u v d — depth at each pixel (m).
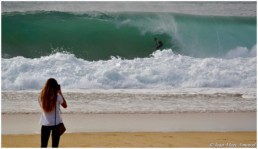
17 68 62.75
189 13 89.62
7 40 83.00
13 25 84.12
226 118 43.91
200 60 70.00
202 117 44.09
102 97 53.25
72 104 48.69
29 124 39.94
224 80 65.06
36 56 81.88
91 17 87.06
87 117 42.97
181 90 60.00
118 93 56.31
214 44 86.81
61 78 61.59
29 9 86.19
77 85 60.72
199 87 63.50
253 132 38.69
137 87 62.22
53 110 28.33
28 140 34.28
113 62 67.31
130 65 66.81
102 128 38.84
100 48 85.31
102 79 62.25
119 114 44.59
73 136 35.75
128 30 86.25
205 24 88.25
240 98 54.75
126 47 84.81
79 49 84.12
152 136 36.22
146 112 45.78
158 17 88.06
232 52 85.00
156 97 54.16
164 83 64.00
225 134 37.66
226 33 87.88
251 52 85.38
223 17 89.75
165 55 72.19
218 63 69.62
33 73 62.41
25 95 53.50
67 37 85.06
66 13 87.00
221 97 55.12
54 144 28.47
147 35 86.44
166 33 86.44
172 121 42.12
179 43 85.62
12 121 40.84
